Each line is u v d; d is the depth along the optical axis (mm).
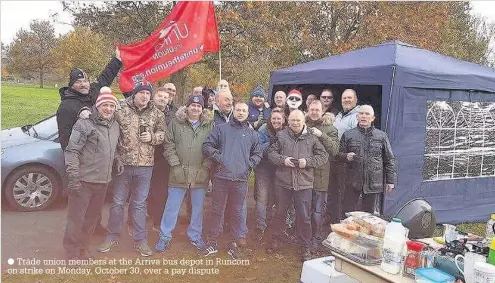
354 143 4051
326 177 4137
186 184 3828
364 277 2396
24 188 4488
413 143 4504
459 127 4836
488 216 5133
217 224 3873
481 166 5066
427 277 2109
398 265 2281
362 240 2461
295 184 3836
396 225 2342
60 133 3729
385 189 4199
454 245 2436
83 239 3559
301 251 3924
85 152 3387
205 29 4523
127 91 4332
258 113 4512
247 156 3820
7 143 4547
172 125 3848
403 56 4562
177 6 4418
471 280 2072
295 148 3828
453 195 4898
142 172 3711
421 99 4496
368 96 5375
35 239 3842
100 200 3512
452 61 5074
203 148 3803
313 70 5133
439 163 4750
